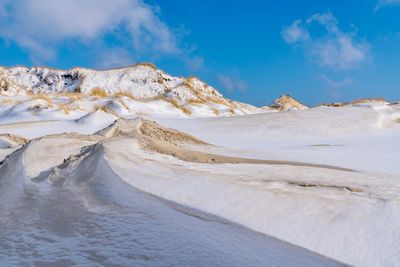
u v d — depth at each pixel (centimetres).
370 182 634
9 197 587
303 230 414
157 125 2166
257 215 466
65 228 427
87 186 650
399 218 408
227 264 327
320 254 360
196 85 13138
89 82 11456
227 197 542
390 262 335
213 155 1122
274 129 2911
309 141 2370
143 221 455
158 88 11725
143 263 325
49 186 667
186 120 3784
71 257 339
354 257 352
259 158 1235
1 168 891
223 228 434
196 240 390
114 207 519
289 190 546
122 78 12000
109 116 3566
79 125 3166
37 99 5044
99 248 362
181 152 1101
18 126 2969
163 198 569
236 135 2772
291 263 337
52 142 1155
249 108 14962
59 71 12262
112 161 817
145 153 998
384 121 2950
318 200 488
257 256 351
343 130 2734
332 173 766
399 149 1722
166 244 376
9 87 9325
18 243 378
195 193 576
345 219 426
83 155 899
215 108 10556
